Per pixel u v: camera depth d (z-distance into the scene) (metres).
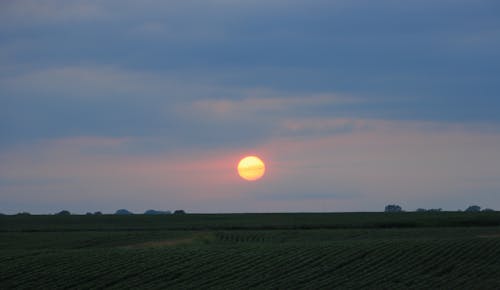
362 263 46.75
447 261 47.38
